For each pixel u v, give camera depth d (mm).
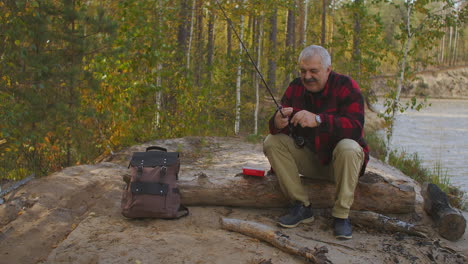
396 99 8758
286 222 3568
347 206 3416
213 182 3893
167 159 3686
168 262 2910
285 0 10258
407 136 15789
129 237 3227
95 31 6734
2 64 5930
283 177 3611
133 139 7629
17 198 4023
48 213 3764
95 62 6625
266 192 3865
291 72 11711
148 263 2891
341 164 3363
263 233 3246
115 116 6746
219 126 10312
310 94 3613
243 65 10734
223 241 3207
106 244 3117
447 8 8633
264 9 10023
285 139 3613
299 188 3648
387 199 3809
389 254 3217
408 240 3494
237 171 5598
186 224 3539
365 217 3670
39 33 6148
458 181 8539
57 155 6691
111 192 4180
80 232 3320
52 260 2920
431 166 10023
